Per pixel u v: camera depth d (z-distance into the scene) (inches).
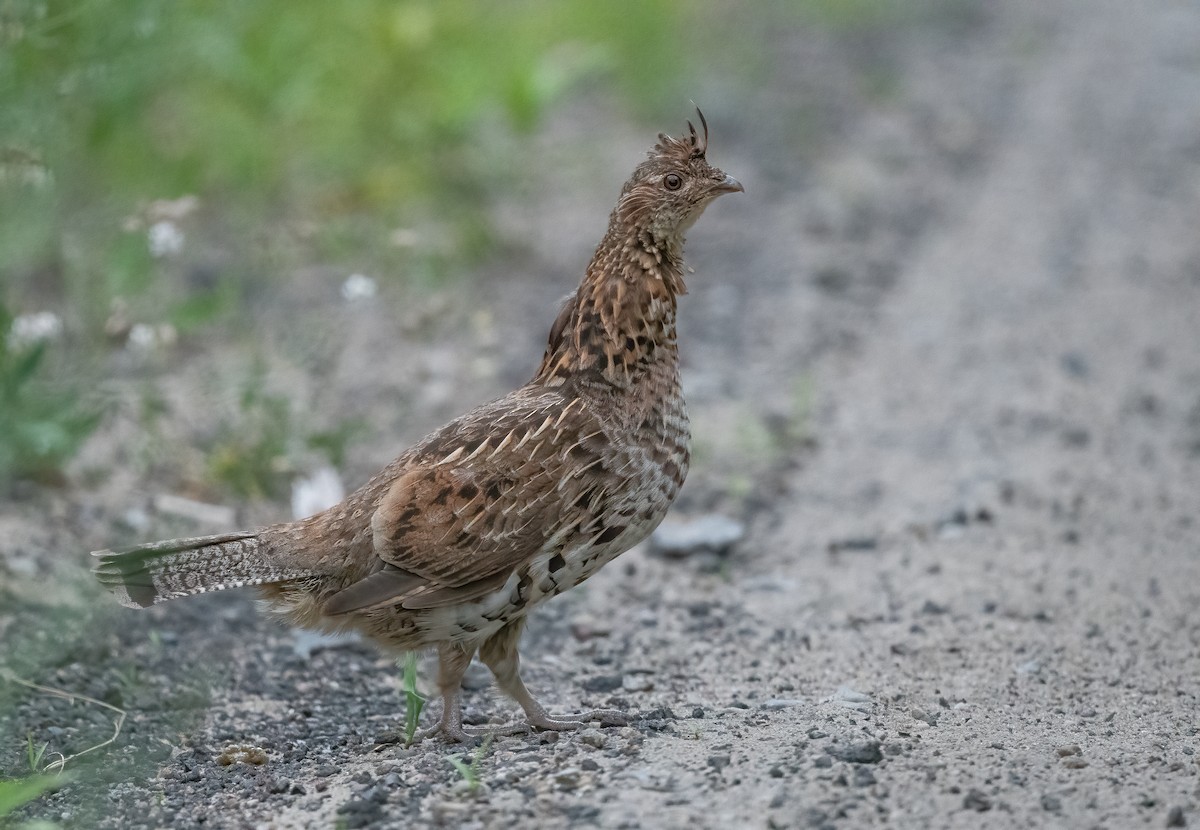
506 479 464.8
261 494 736.3
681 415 491.8
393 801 431.8
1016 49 1860.2
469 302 1008.9
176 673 565.9
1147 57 1818.4
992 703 519.8
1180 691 532.1
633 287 485.7
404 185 1124.5
